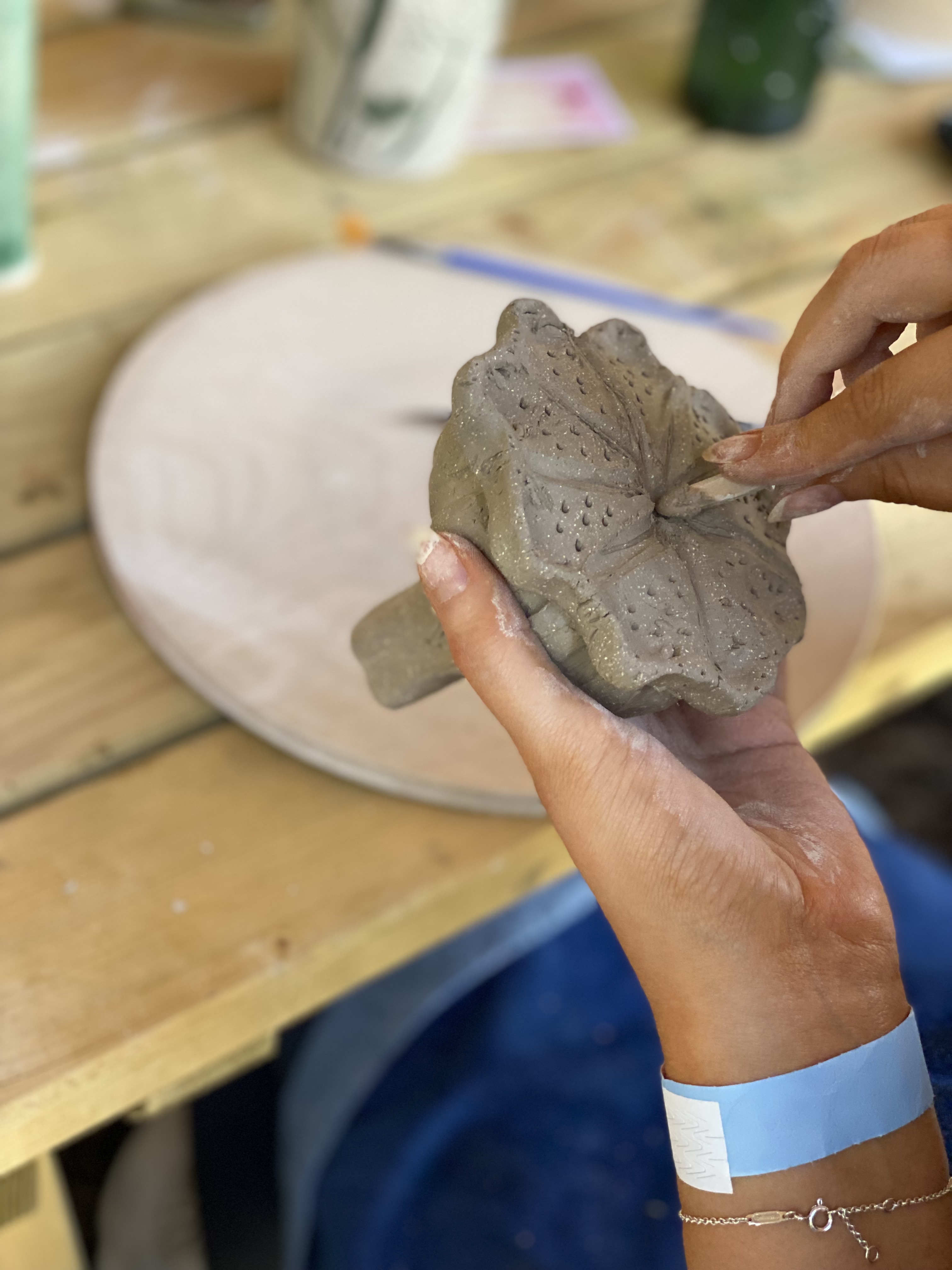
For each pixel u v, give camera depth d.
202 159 0.66
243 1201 0.57
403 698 0.39
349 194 0.66
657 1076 0.58
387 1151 0.55
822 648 0.49
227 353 0.54
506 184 0.69
